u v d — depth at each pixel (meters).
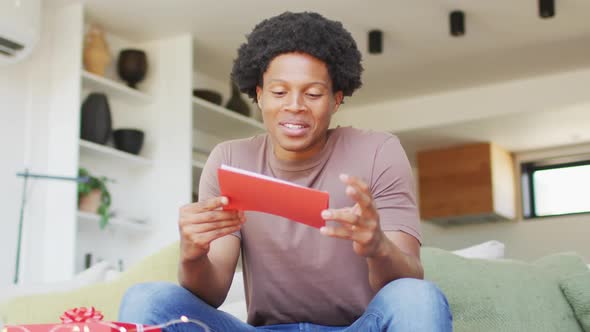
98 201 4.38
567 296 2.13
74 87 4.35
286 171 1.60
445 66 5.49
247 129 5.50
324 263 1.54
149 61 5.02
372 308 1.37
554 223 6.23
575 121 5.78
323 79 1.54
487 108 5.79
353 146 1.61
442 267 2.10
